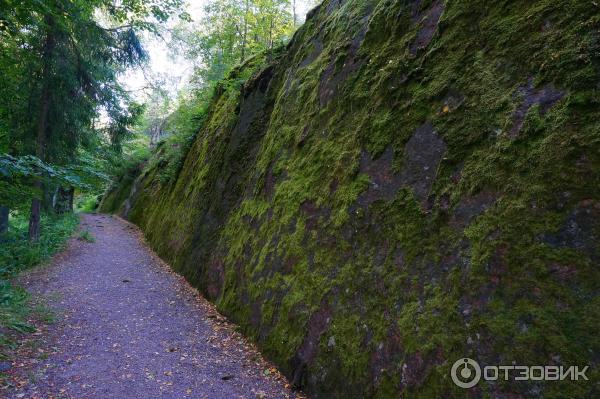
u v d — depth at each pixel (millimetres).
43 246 10820
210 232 8992
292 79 7809
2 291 6750
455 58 3871
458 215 3191
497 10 3637
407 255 3494
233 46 18016
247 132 9320
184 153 15648
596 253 2307
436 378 2785
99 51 11953
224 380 4398
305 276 4734
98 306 6910
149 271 10172
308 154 5891
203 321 6410
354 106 5172
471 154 3307
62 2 9391
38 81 10742
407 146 4016
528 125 2902
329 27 7082
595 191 2428
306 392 3984
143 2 10055
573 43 2836
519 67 3213
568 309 2293
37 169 6352
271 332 4965
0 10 8070
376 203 4094
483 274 2777
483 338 2598
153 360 4859
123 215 23750
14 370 4223
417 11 4703
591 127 2553
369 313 3629
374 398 3223
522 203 2738
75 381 4164
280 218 5891
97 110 12953
